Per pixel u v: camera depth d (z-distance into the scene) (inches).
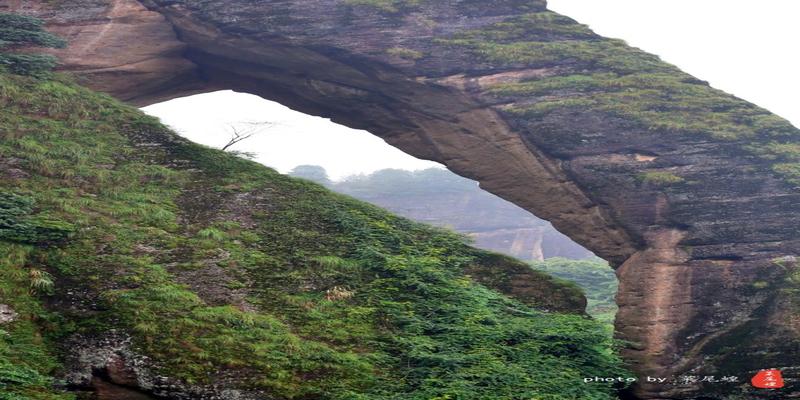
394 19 990.4
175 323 617.3
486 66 962.1
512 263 858.1
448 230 900.6
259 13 1003.3
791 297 733.3
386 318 709.9
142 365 574.6
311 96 1021.8
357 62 980.6
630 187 858.1
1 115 883.4
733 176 837.8
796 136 864.3
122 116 943.7
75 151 854.5
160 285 665.6
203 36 1019.3
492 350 687.7
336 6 998.4
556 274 1727.4
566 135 904.3
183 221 788.6
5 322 594.6
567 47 974.4
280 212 834.8
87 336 593.6
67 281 653.3
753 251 785.6
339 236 816.9
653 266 816.9
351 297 727.7
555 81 943.7
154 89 1072.2
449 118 964.0
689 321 765.3
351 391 589.3
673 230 823.7
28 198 753.6
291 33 989.8
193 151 906.7
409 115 983.6
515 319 755.4
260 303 690.2
